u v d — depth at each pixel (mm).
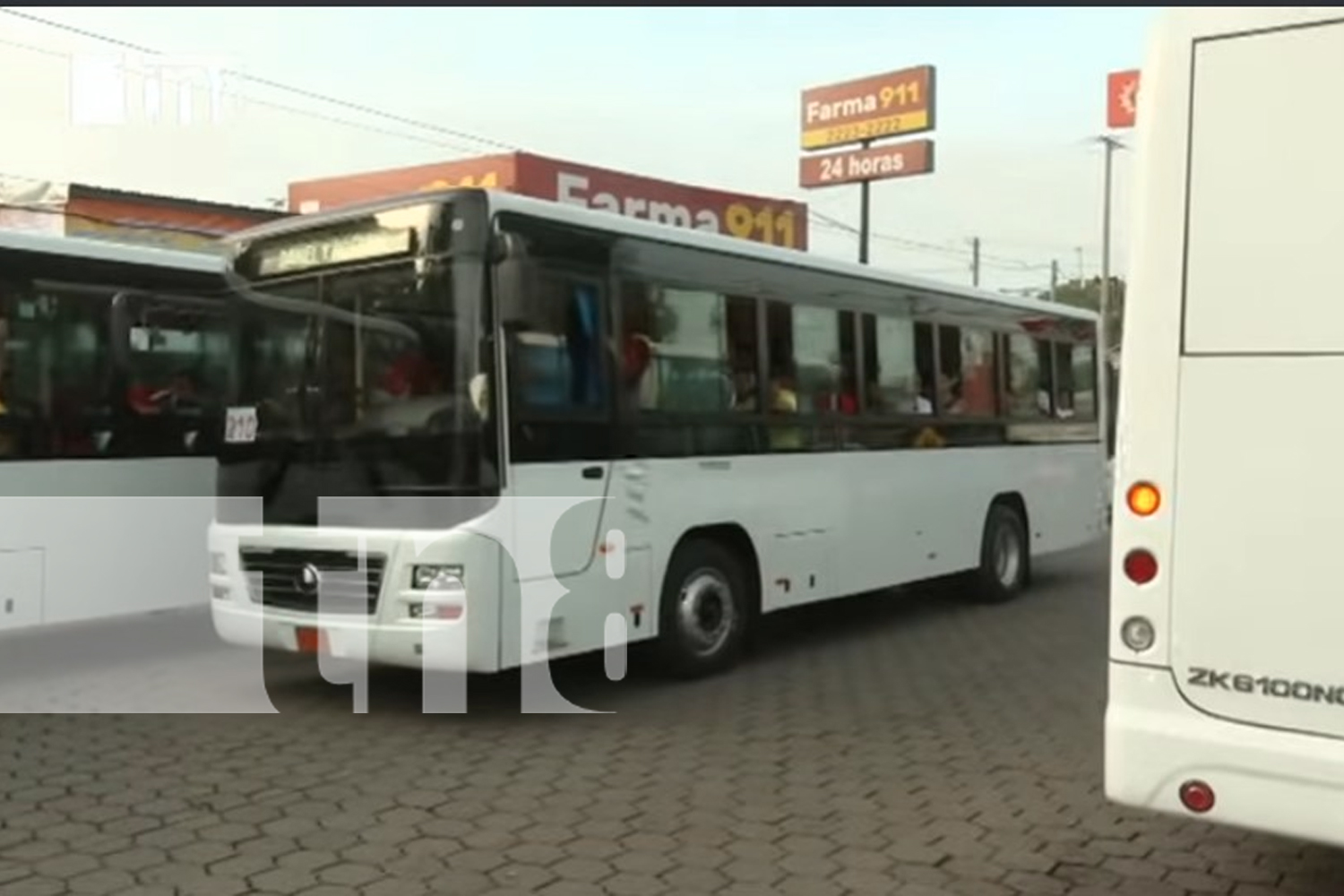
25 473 8258
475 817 5621
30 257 8367
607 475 7742
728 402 8742
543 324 7359
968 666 9219
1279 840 5301
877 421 10281
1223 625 4059
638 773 6324
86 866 5004
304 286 7660
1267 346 3977
